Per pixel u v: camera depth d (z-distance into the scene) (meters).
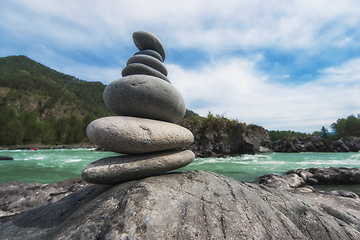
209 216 2.01
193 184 2.53
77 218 1.96
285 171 11.70
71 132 54.16
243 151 25.77
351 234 2.64
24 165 14.12
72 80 190.88
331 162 16.58
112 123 2.55
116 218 1.75
